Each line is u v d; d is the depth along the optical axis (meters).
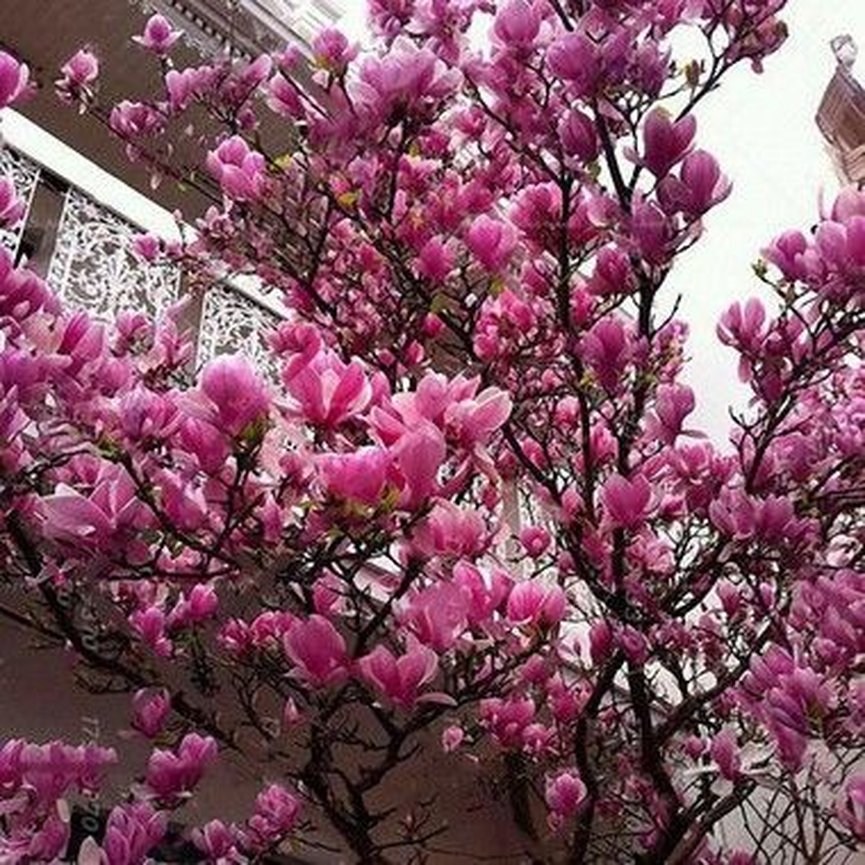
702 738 3.71
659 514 3.45
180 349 3.46
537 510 4.25
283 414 1.95
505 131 3.19
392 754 2.66
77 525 2.12
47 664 3.88
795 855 4.05
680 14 2.81
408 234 3.33
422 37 3.01
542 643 2.53
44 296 2.38
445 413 1.95
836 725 2.65
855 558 3.34
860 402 3.47
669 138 2.63
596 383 3.19
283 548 2.24
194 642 3.27
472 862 4.95
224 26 5.62
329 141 2.99
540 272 3.32
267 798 3.12
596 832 4.01
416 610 2.19
